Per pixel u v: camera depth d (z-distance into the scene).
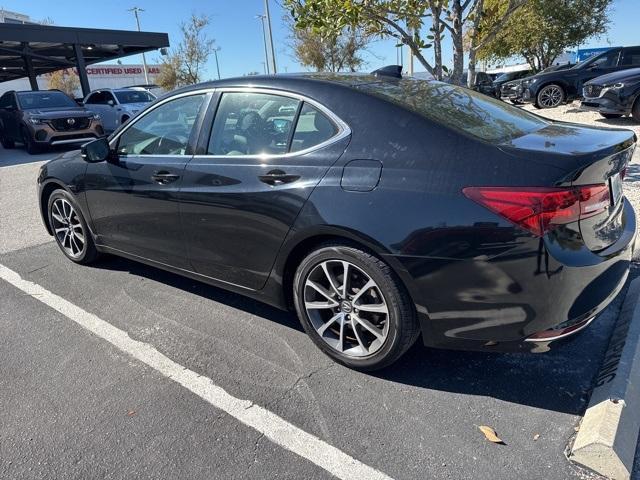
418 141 2.40
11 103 13.58
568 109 13.30
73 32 17.58
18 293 3.94
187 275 3.50
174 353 3.02
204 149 3.18
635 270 3.70
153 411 2.50
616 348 2.72
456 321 2.34
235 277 3.13
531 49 26.36
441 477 2.04
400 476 2.05
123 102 15.82
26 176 9.68
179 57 33.53
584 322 2.28
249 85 3.05
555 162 2.12
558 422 2.31
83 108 13.80
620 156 2.35
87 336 3.25
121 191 3.65
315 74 3.07
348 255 2.52
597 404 2.30
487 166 2.21
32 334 3.30
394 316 2.47
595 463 2.02
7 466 2.18
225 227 3.02
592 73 13.93
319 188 2.56
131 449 2.26
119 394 2.64
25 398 2.64
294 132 2.77
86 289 3.98
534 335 2.23
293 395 2.59
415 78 3.34
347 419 2.40
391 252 2.34
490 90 19.47
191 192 3.15
